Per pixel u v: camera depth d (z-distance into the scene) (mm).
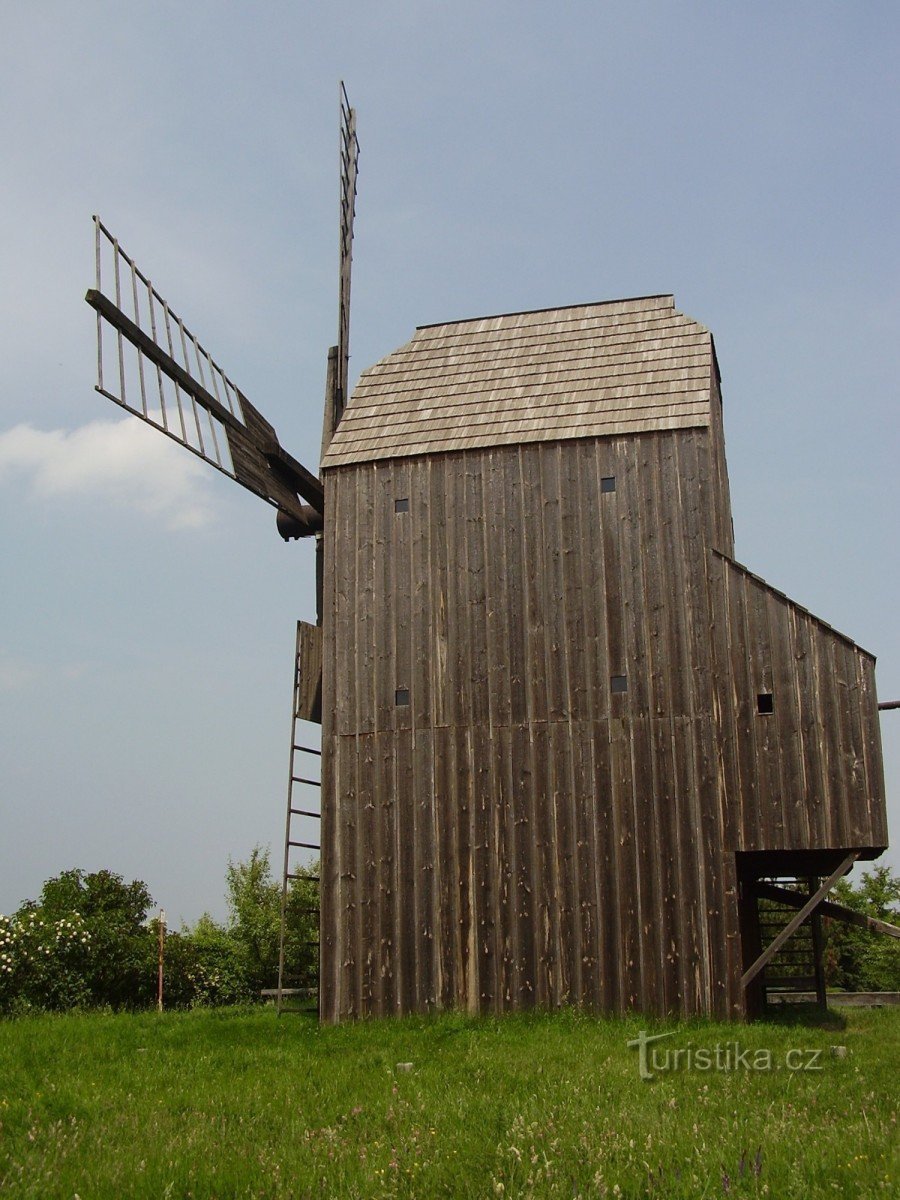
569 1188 8305
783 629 18312
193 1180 8680
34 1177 8719
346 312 25406
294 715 20438
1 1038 15984
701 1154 8820
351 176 26500
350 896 19281
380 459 20781
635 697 18688
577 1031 16547
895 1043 15414
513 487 20031
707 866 17875
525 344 21891
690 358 20516
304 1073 13836
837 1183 8078
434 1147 9562
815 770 17750
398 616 20094
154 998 25672
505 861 18719
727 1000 17391
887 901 34312
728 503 22250
